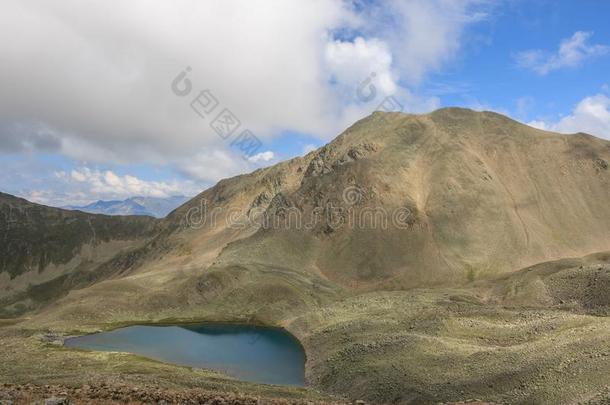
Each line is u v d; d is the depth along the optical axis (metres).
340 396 72.19
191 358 102.69
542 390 52.94
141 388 41.25
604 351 54.28
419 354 74.12
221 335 126.81
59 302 165.62
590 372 51.41
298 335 120.19
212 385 65.94
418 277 173.75
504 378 58.94
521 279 132.12
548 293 113.94
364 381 72.88
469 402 48.84
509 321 84.62
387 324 95.44
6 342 115.81
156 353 108.50
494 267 177.50
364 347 83.50
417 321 91.56
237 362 98.44
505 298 124.44
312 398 65.81
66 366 82.38
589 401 45.25
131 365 83.12
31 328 134.50
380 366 74.38
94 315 146.12
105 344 118.31
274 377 87.69
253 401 40.22
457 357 69.44
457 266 177.12
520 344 70.12
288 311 147.38
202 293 159.00
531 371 57.69
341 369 80.38
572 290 110.19
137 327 139.75
